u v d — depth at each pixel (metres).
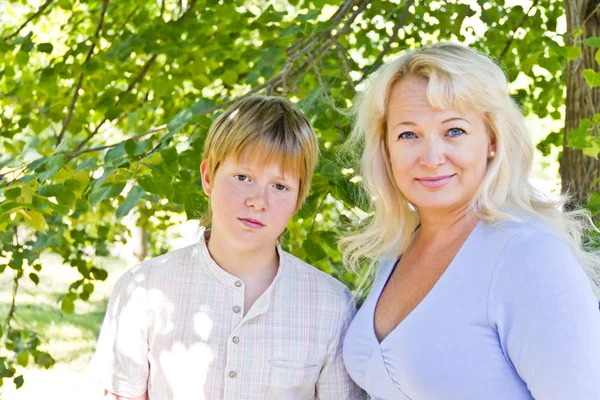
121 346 1.94
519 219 1.65
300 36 3.68
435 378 1.62
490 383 1.58
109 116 3.78
